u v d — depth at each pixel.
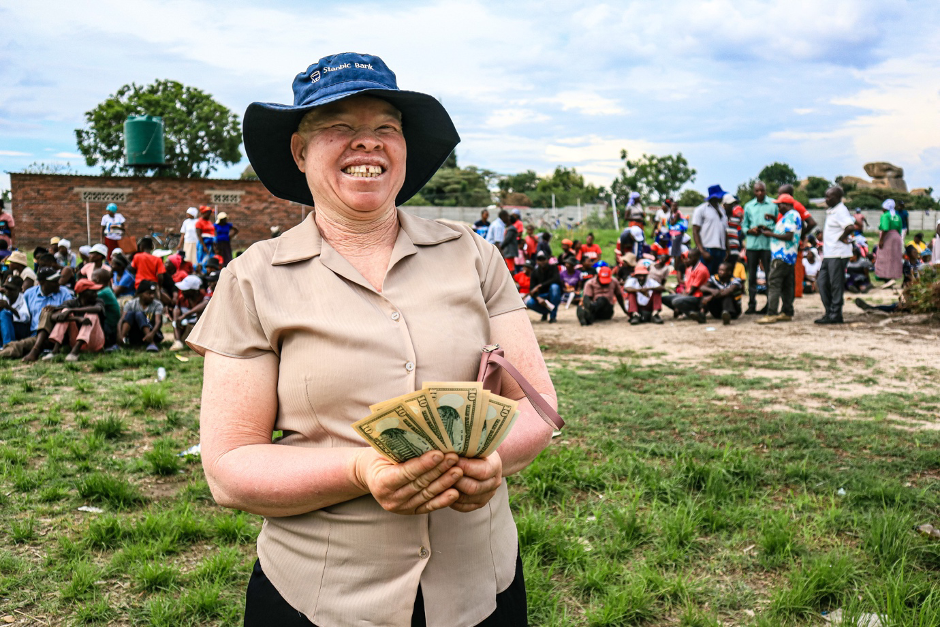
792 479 4.89
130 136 32.88
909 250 18.38
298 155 1.83
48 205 28.52
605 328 12.09
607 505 4.51
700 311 12.27
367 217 1.70
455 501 1.43
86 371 8.38
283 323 1.59
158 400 6.76
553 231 37.03
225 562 3.71
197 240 16.91
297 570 1.61
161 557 3.83
